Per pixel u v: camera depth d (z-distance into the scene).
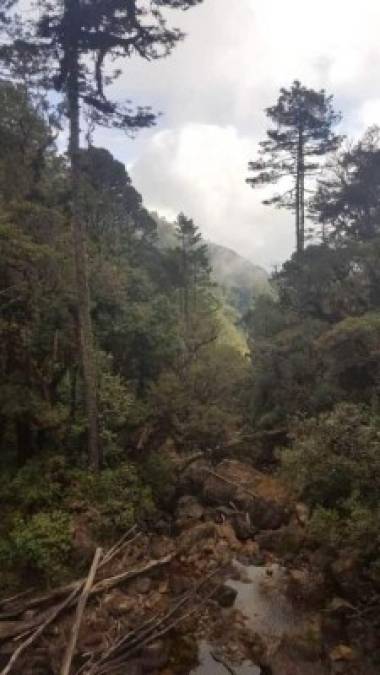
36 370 18.27
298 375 23.72
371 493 13.68
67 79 16.92
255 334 33.75
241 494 19.45
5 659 11.75
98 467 17.81
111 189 38.50
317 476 15.03
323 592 14.28
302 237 35.47
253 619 13.48
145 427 20.11
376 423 15.23
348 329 21.20
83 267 17.34
